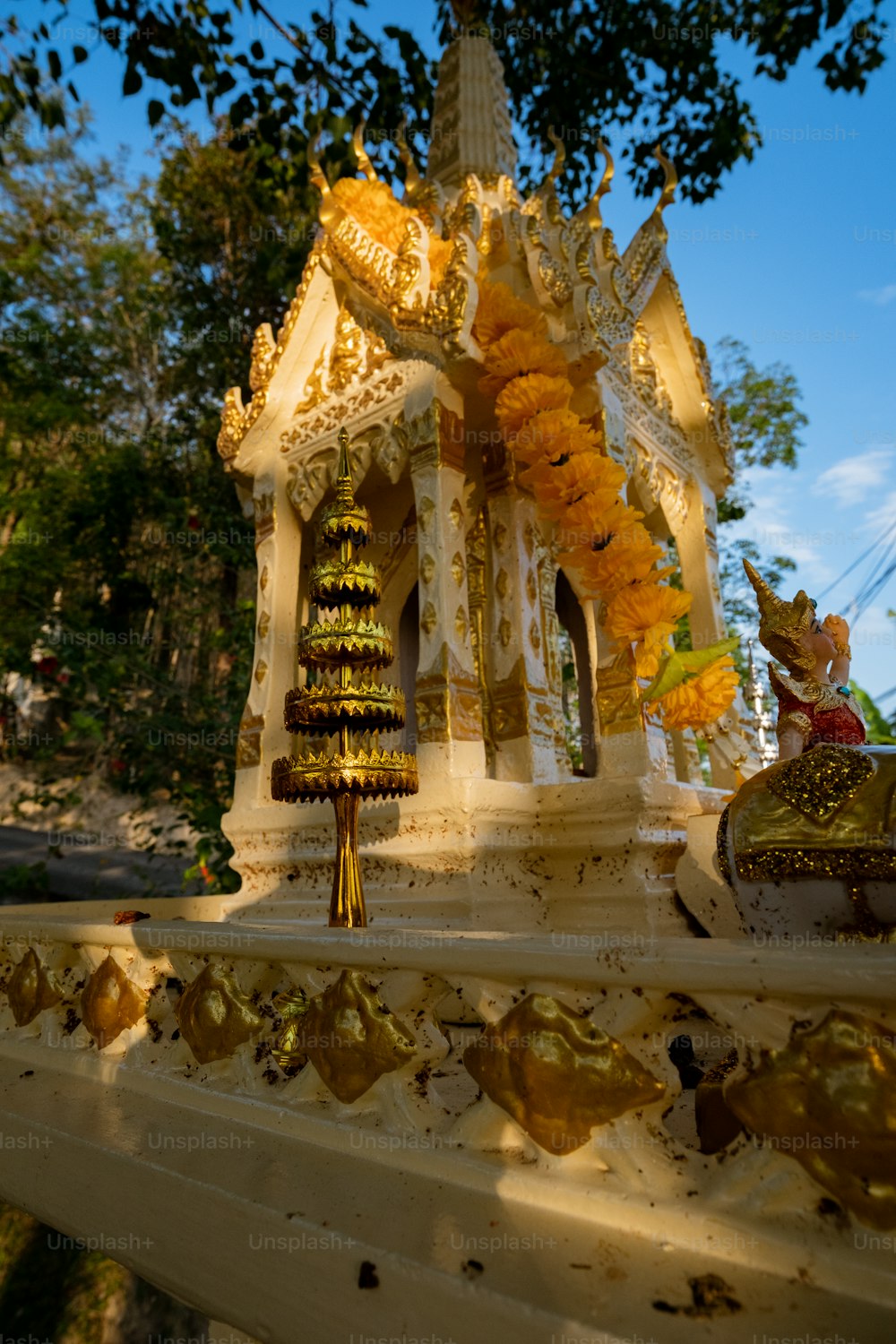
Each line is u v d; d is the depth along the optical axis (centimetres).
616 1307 121
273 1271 155
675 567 449
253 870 443
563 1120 152
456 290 377
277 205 1153
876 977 121
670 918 338
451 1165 163
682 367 526
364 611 296
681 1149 145
